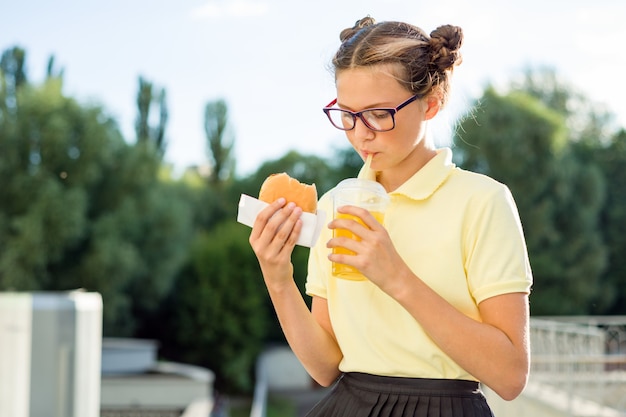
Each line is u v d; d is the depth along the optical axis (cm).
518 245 138
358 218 130
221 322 2506
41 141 2095
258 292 2556
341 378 153
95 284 2202
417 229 143
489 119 2247
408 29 141
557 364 627
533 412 612
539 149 2278
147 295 2408
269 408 2253
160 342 2541
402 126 137
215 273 2528
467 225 140
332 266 137
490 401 648
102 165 2253
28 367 457
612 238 2444
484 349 128
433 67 139
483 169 2298
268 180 143
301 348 153
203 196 2902
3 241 2039
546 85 2666
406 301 126
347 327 149
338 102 141
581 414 548
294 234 139
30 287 2039
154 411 1366
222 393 2511
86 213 2241
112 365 1461
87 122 2141
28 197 2070
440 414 137
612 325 855
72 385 473
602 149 2541
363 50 136
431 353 138
